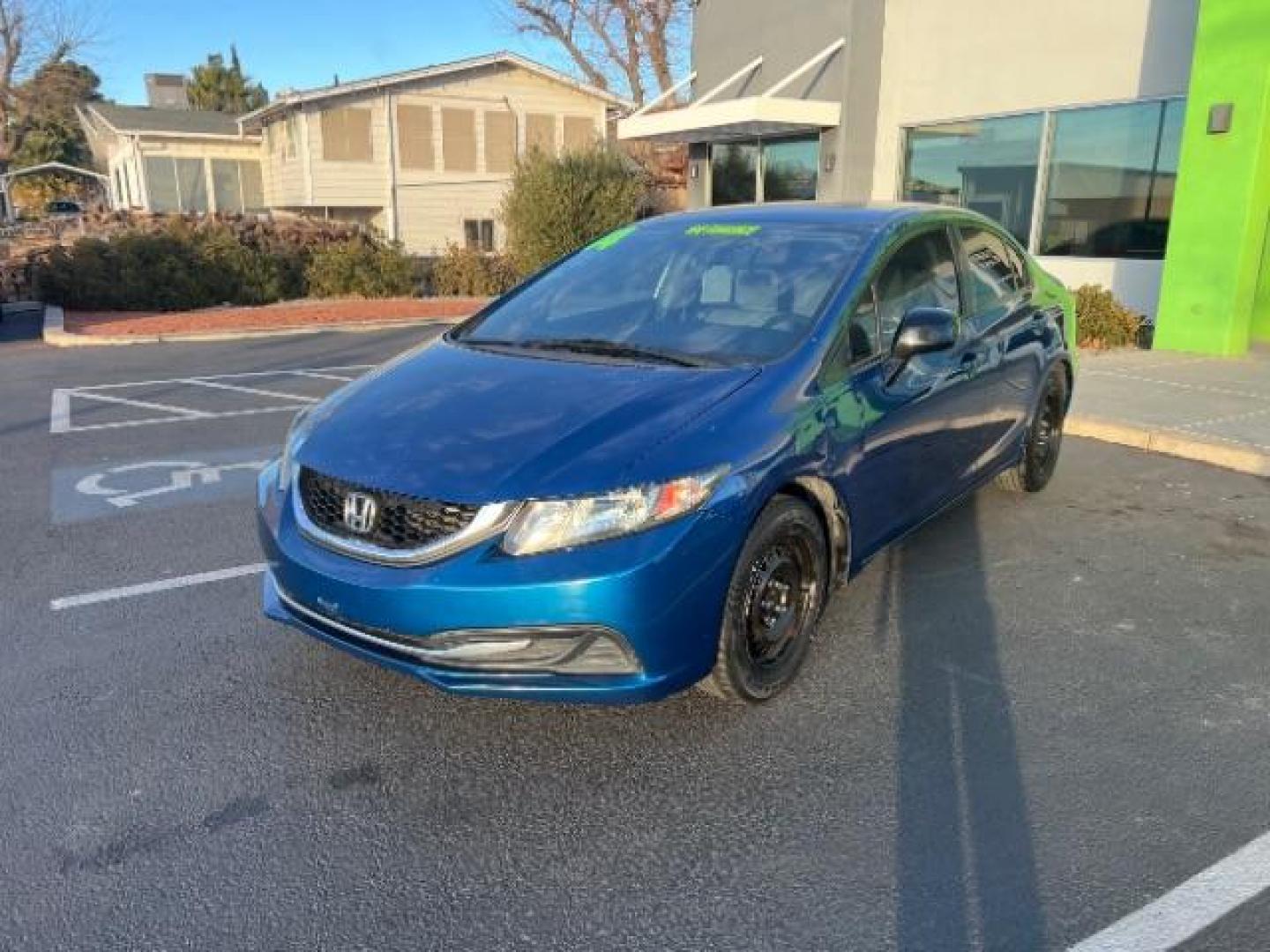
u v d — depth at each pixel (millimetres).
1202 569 4914
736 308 4039
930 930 2484
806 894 2619
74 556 5039
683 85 18234
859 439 3771
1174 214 10883
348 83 27781
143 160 32438
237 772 3164
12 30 41406
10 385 10164
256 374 10977
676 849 2805
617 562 2926
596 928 2504
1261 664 3914
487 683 2988
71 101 43562
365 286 19781
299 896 2613
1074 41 12375
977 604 4477
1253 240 10492
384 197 29141
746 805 3002
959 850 2793
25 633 4145
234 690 3676
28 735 3363
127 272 17203
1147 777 3137
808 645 3699
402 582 2992
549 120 31250
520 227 19438
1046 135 12891
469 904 2588
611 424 3207
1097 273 12484
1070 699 3631
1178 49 11258
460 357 3998
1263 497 6129
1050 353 5719
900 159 15062
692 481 3068
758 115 14820
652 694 3074
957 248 4898
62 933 2477
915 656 3963
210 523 5586
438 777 3146
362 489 3145
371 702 3598
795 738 3367
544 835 2869
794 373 3592
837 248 4238
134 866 2727
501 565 2926
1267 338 11133
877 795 3047
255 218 20500
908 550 5164
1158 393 8703
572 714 3520
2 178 45312
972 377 4695
